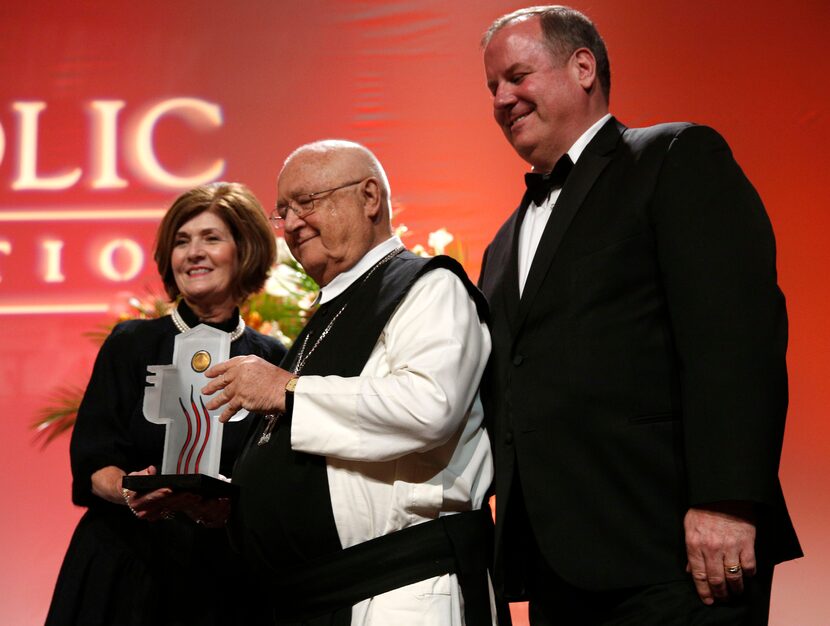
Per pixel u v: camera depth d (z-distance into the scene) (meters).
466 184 4.92
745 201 1.83
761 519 1.78
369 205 2.13
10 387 4.90
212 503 2.07
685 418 1.74
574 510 1.84
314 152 2.13
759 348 1.72
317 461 1.92
